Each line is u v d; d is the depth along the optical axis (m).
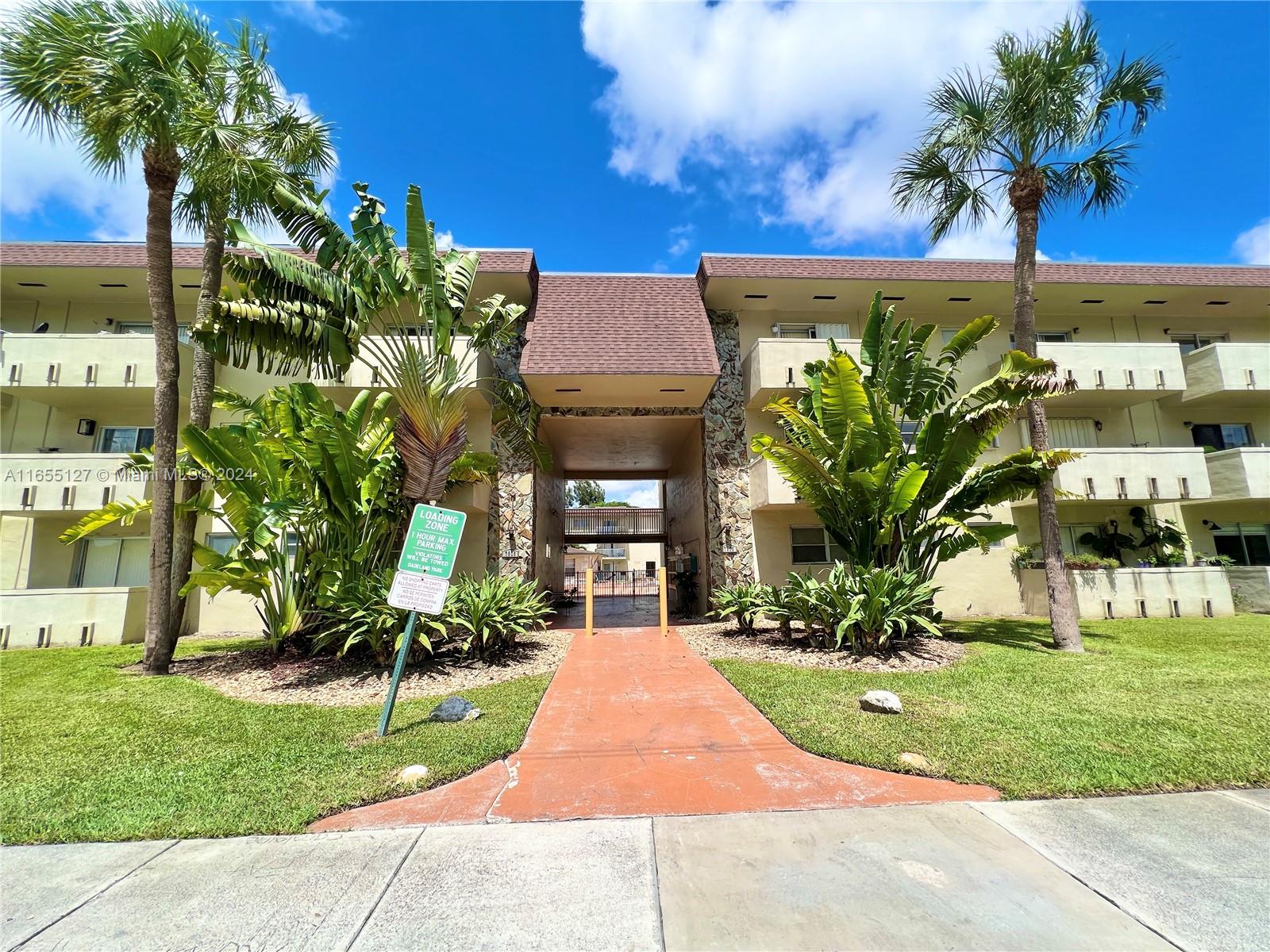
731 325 14.77
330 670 8.27
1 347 12.17
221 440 8.59
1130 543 14.13
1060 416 15.30
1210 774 4.21
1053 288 14.36
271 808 3.88
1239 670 7.47
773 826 3.62
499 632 8.93
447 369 8.81
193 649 10.29
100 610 11.54
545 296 13.65
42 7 7.48
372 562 9.48
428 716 6.05
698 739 5.34
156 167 8.51
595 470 23.44
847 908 2.78
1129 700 6.11
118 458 12.03
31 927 2.70
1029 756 4.57
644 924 2.68
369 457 9.55
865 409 9.35
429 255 8.57
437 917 2.76
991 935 2.57
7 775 4.48
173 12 8.05
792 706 6.12
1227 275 14.47
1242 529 15.09
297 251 12.68
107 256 12.64
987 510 13.39
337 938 2.62
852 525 9.96
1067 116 8.95
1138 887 2.92
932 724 5.39
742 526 13.95
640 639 10.87
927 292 14.38
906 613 8.79
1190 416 15.52
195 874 3.14
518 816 3.81
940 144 9.75
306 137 9.34
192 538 9.30
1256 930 2.57
